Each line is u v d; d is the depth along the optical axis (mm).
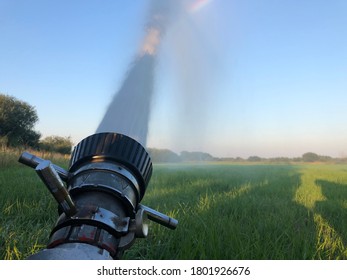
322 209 8250
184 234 4711
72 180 1983
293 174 27250
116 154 2080
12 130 49375
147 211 2143
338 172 33875
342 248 4590
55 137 54156
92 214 1685
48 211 6566
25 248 4180
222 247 4094
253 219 6258
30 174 12695
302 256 3998
